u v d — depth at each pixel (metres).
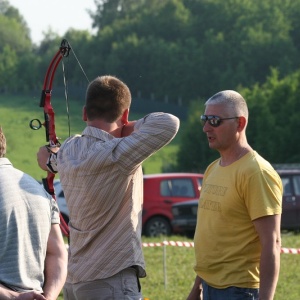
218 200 13.95
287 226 55.16
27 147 153.38
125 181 13.57
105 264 13.58
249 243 13.82
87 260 13.65
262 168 13.67
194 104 178.88
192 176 57.38
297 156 148.50
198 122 158.50
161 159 178.38
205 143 156.00
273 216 13.54
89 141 13.77
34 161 145.50
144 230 56.16
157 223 56.22
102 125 13.84
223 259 13.95
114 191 13.55
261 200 13.52
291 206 55.22
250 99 158.25
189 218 55.03
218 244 13.96
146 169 170.50
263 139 151.88
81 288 13.71
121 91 13.86
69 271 13.82
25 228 11.12
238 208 13.77
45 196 11.45
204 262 14.16
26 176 11.45
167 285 30.81
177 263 37.06
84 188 13.58
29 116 189.50
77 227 13.80
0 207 11.01
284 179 55.72
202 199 14.28
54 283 11.31
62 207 55.31
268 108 154.75
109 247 13.60
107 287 13.60
